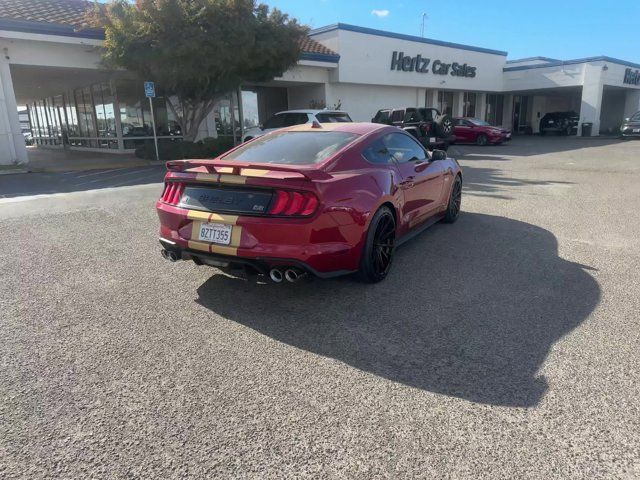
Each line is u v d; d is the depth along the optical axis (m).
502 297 4.07
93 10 14.98
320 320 3.65
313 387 2.78
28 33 13.78
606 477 2.09
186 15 14.20
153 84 15.60
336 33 22.17
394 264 4.95
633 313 3.73
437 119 18.36
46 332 3.47
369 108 24.95
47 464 2.19
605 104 37.50
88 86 22.03
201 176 3.76
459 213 7.40
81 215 7.22
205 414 2.54
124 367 3.01
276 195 3.52
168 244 3.96
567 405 2.59
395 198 4.44
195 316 3.73
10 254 5.29
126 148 19.91
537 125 39.06
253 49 15.70
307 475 2.12
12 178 12.11
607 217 7.09
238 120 22.34
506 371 2.93
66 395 2.71
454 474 2.11
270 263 3.52
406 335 3.40
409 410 2.56
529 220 6.92
